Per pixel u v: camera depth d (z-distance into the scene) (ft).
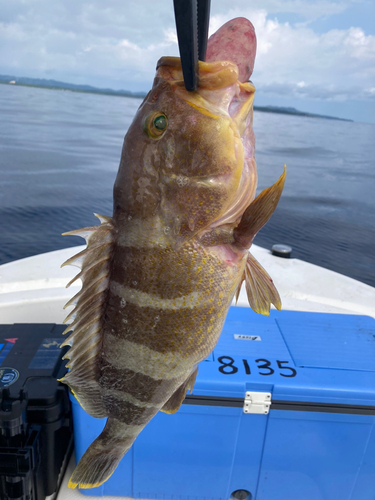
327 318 2.59
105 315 1.19
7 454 1.85
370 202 16.72
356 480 2.10
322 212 14.46
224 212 1.14
